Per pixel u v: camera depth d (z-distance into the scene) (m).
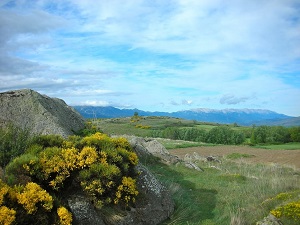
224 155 32.28
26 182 7.66
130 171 10.08
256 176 18.19
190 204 11.69
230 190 14.04
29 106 13.82
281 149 43.88
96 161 8.87
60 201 7.83
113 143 10.27
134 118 116.19
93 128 16.81
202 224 10.01
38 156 8.51
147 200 9.99
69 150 8.73
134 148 18.34
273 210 9.96
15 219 6.65
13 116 13.19
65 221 7.28
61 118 15.25
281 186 13.98
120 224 8.62
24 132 9.99
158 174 15.80
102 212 8.55
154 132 71.75
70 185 8.54
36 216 7.00
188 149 38.00
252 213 10.61
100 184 8.40
